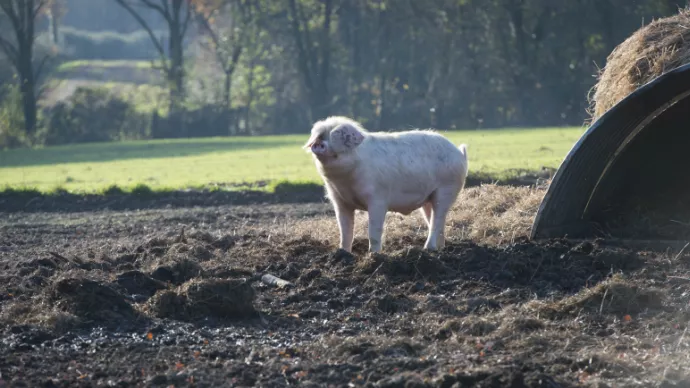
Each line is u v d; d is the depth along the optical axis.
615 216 13.76
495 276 10.88
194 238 14.44
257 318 9.73
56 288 10.20
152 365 8.10
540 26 63.12
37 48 88.31
